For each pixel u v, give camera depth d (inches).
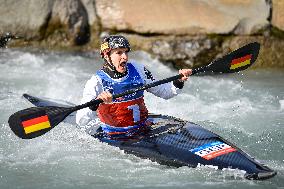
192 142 639.8
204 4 1133.7
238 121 819.4
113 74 664.4
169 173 615.8
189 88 987.9
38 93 948.0
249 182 589.6
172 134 658.2
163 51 1123.3
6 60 1105.4
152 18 1135.6
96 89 660.1
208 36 1115.9
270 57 1117.7
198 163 608.1
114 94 651.5
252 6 1130.7
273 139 743.1
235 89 986.1
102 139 679.1
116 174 622.5
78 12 1178.6
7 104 885.8
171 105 896.3
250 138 747.4
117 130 677.3
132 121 676.1
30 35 1163.9
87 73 1055.0
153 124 693.9
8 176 623.8
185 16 1124.5
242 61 720.3
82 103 661.9
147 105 893.8
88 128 703.1
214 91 973.2
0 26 1151.6
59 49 1168.2
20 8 1159.0
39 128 650.8
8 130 773.3
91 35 1178.6
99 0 1173.7
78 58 1136.2
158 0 1146.7
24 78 1016.9
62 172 633.6
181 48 1121.4
